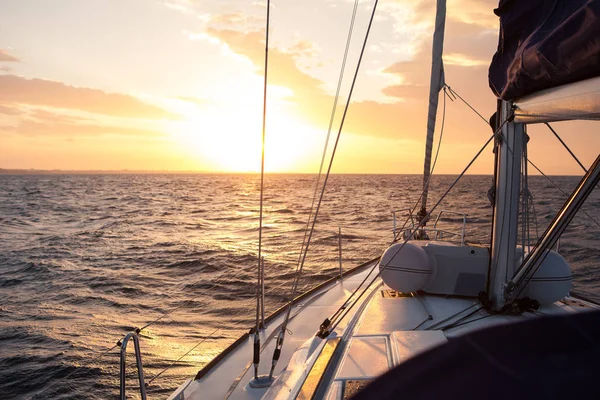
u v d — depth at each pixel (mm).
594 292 10586
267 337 5023
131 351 9422
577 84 2312
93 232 30188
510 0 3352
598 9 1833
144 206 54062
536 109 3049
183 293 13945
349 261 17891
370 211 42125
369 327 4266
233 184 143125
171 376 8258
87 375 8508
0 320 11977
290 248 22109
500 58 3705
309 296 6496
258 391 3736
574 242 17234
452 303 4957
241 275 15695
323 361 3275
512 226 4438
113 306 13039
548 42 2303
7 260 20812
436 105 5656
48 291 15039
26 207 52781
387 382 766
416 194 72500
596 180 3195
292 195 76312
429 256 5195
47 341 10320
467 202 44812
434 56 5418
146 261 19906
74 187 114000
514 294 4438
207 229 31578
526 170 4402
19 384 8344
